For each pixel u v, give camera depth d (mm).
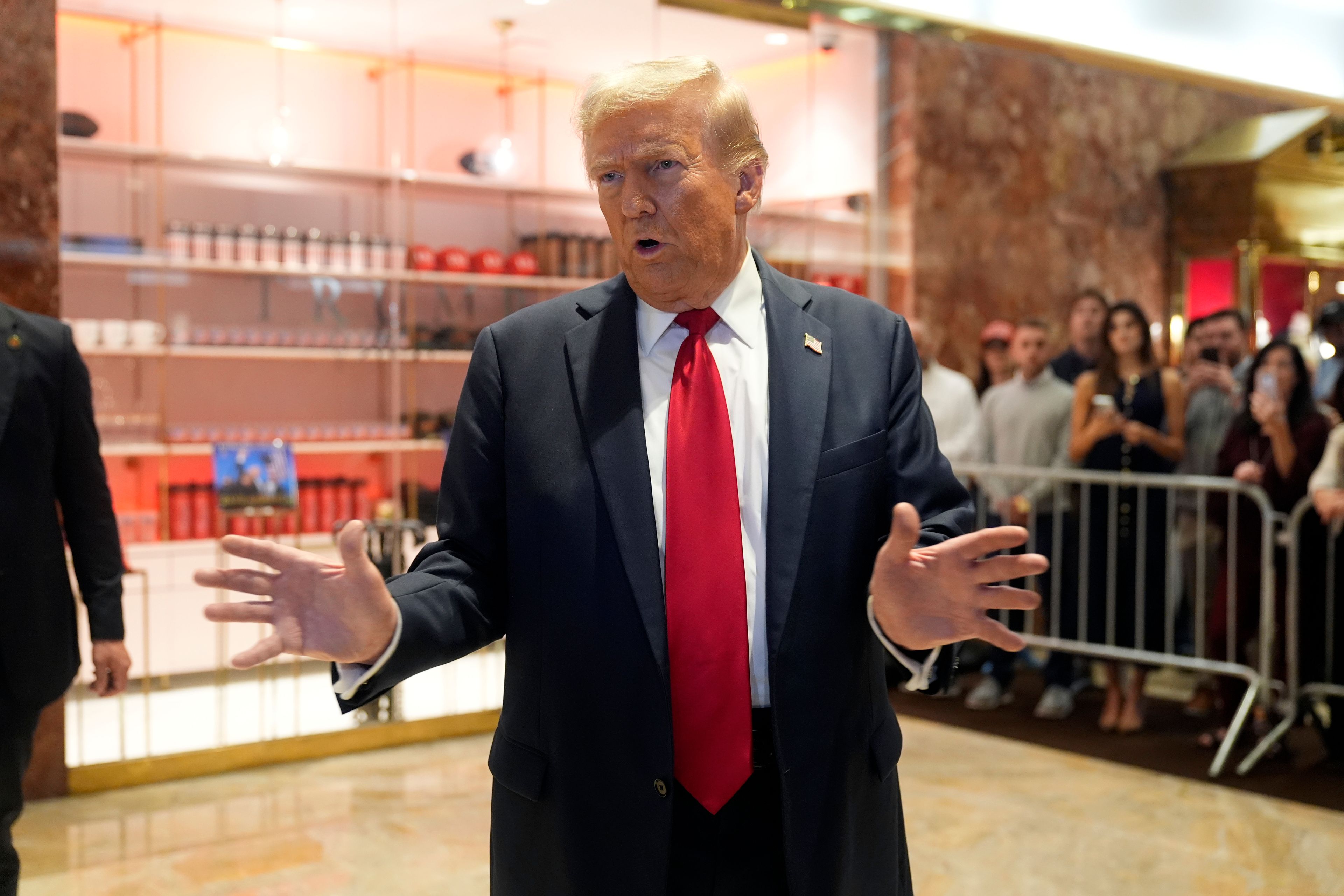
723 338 1421
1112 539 4512
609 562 1350
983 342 5320
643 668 1328
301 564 1201
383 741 4387
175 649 4992
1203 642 4570
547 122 5848
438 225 5660
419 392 5555
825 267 5305
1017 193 5801
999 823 3535
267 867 3230
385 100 5621
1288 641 4094
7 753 2119
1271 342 4250
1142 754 4246
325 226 5508
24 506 2184
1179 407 4594
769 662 1320
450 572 1375
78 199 5016
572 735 1355
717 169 1325
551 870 1372
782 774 1315
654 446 1391
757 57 5168
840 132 5324
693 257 1326
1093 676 5527
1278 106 6520
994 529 1176
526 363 1440
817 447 1365
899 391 1451
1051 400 4824
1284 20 6582
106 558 2354
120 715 4148
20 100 3633
